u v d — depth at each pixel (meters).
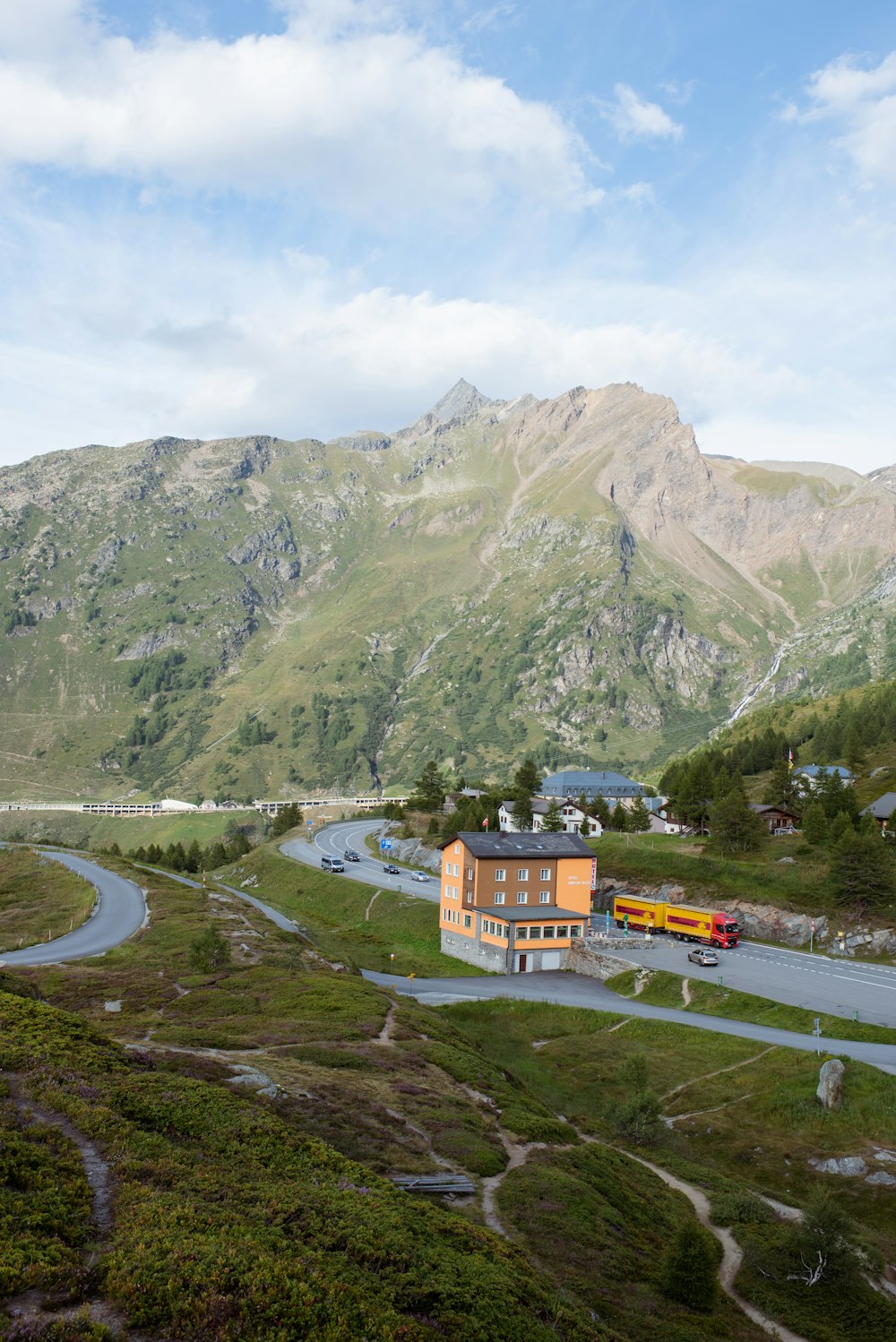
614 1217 39.22
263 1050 51.31
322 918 135.62
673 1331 31.20
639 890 118.69
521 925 99.12
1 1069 31.94
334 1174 30.38
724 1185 49.38
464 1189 36.06
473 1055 60.62
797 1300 38.56
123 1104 30.94
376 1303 22.53
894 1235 45.12
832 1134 55.44
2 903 123.12
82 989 67.88
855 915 97.50
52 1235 21.58
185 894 127.06
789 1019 74.06
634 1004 83.88
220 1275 21.36
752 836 122.31
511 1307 25.27
